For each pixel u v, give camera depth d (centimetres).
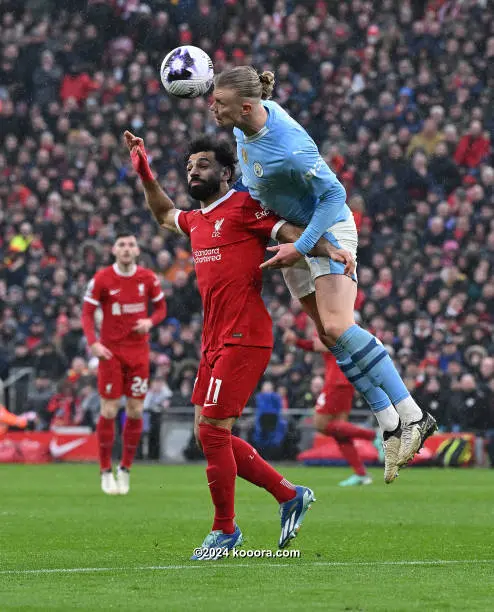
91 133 5600
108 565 1283
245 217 1359
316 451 4088
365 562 1321
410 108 5288
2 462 4222
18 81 5784
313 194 1350
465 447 3969
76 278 5016
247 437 4159
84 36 5881
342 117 5356
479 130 5091
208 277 1366
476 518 1983
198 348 4484
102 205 5188
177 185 5275
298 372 4300
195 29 5853
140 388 2592
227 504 1366
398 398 1385
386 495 2600
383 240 4841
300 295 1447
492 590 1071
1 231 5262
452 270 4547
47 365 4559
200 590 1066
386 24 5650
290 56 5616
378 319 4384
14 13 6009
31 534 1669
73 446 4253
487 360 4134
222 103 1318
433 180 5016
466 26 5556
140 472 3516
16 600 1002
